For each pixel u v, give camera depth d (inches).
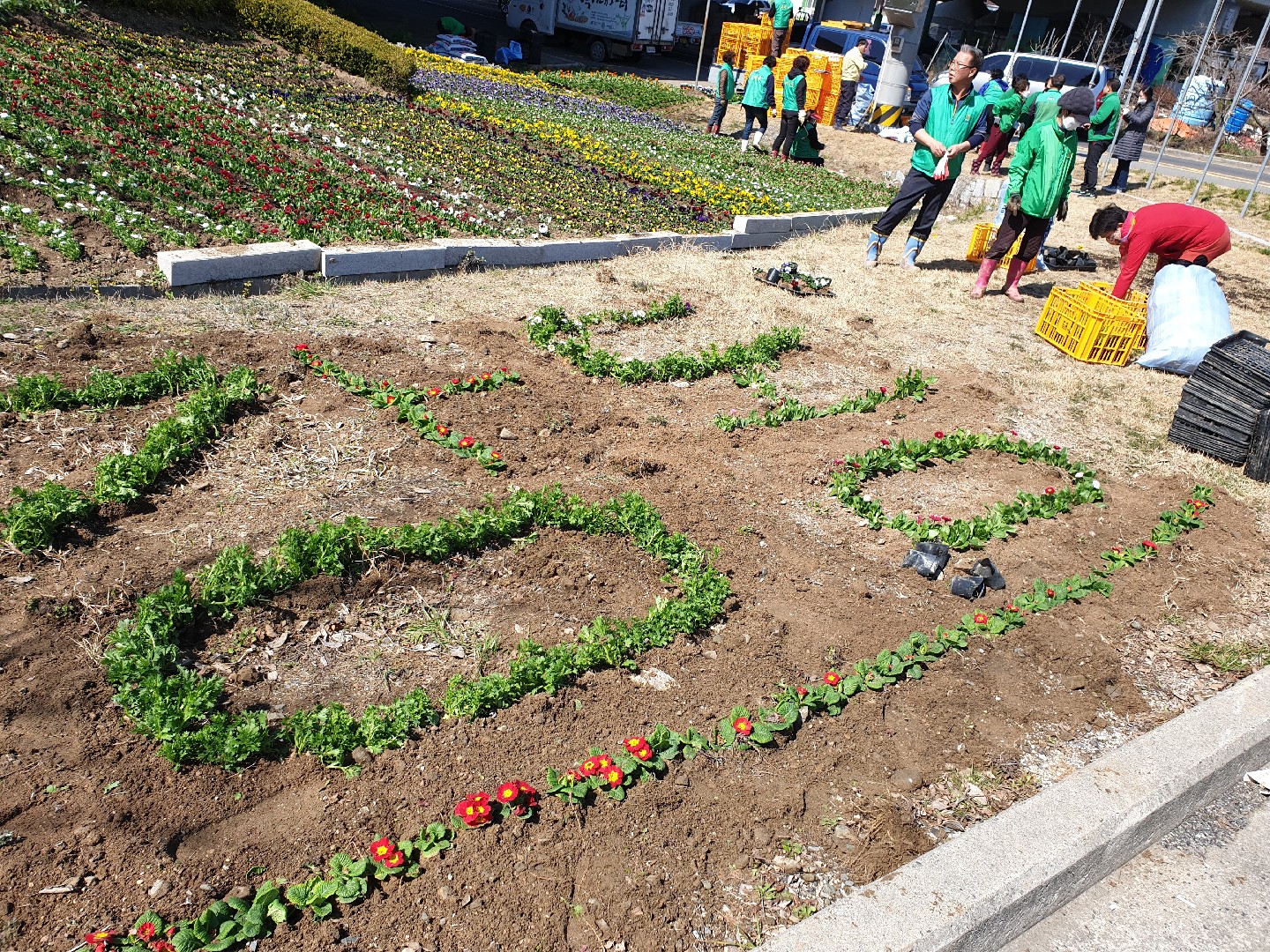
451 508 200.8
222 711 141.3
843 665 174.1
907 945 119.4
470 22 1243.8
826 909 123.8
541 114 724.7
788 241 489.7
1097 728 170.1
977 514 237.1
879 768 153.3
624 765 141.3
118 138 398.3
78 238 306.8
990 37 1305.4
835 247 475.8
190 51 600.7
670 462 239.1
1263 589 220.2
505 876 123.3
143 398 220.5
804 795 145.6
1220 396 276.4
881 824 142.0
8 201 316.8
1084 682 180.5
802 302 378.0
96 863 116.0
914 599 197.5
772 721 154.9
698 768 146.2
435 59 861.2
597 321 325.1
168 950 106.7
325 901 116.0
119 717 137.7
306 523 187.0
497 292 340.5
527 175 537.0
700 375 297.3
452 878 121.7
